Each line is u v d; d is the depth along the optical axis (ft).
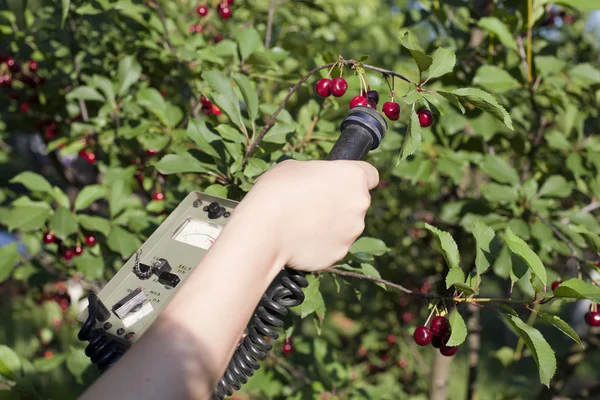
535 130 10.03
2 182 14.20
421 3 10.07
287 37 12.30
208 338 2.03
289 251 2.39
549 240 7.88
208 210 3.65
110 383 1.88
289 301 3.44
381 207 15.01
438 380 11.80
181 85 10.67
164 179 9.64
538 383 16.40
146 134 8.43
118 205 8.49
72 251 9.10
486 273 10.52
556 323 4.31
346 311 15.21
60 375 7.41
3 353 6.40
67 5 8.36
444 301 5.01
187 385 1.93
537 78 8.73
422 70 4.58
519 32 8.61
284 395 9.70
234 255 2.20
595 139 9.93
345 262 6.05
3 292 17.02
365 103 5.00
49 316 15.17
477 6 10.30
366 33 20.65
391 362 15.37
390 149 8.53
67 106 11.30
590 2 7.89
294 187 2.43
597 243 6.23
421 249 14.56
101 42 11.25
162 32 10.18
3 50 11.40
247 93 6.07
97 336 3.12
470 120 8.54
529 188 8.46
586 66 8.74
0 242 11.81
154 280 3.34
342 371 10.21
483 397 14.29
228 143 6.13
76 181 12.56
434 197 14.20
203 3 12.17
